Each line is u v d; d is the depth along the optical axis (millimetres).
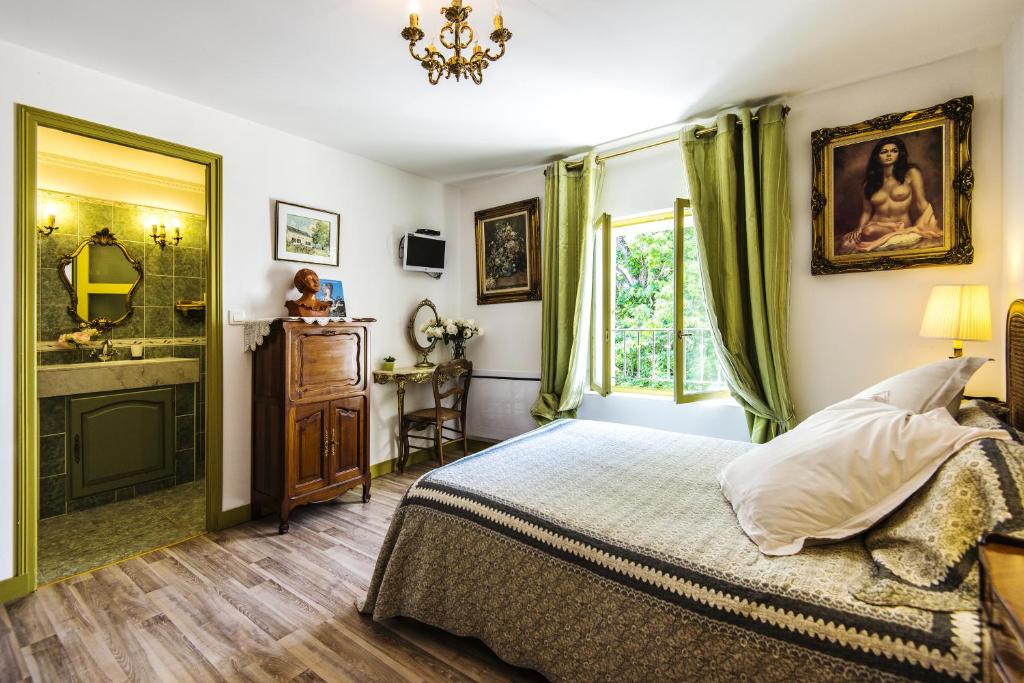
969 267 2346
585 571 1354
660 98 2746
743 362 2852
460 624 1617
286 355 2721
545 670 1405
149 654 1680
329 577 2211
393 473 3857
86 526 2842
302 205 3242
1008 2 1917
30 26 1988
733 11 1965
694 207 2996
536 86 2594
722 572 1171
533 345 4082
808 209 2770
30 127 2145
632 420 3516
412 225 4102
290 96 2670
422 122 3039
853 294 2652
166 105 2605
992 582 789
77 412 3117
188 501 3293
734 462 1690
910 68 2453
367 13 1949
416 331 4156
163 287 3797
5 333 2074
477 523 1612
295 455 2764
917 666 889
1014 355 1845
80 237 3393
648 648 1206
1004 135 2217
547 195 3762
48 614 1926
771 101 2803
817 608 1027
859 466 1286
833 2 1908
